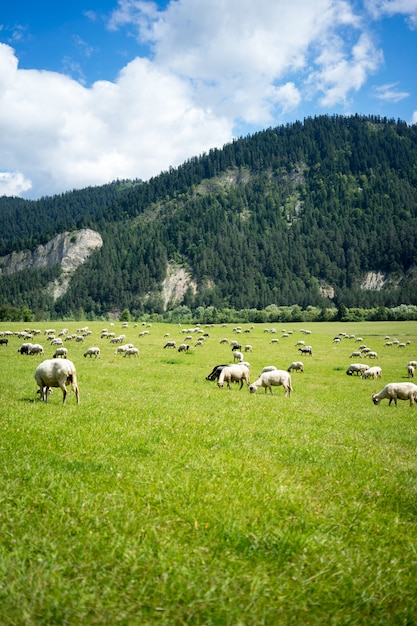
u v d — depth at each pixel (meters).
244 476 9.25
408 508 8.30
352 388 32.75
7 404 16.42
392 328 125.94
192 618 4.81
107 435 11.97
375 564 6.13
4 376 27.22
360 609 5.21
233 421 15.41
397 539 6.95
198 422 14.62
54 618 4.69
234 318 196.50
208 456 10.62
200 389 25.66
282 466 10.42
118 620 4.70
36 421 13.38
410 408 24.14
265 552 6.19
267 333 105.19
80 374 30.45
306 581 5.57
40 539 6.08
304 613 5.02
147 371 35.31
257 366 47.84
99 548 5.94
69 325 111.75
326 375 42.28
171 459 10.12
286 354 63.94
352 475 10.02
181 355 55.72
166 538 6.29
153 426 13.50
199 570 5.59
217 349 66.88
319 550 6.36
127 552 5.81
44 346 62.16
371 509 8.09
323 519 7.35
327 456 11.50
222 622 4.78
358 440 13.99
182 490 8.04
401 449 13.29
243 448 11.69
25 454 9.83
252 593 5.19
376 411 21.73
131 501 7.45
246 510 7.39
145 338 83.12
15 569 5.36
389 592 5.48
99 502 7.31
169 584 5.30
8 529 6.34
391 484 9.43
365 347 73.00
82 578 5.32
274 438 13.09
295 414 18.31
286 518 7.23
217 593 5.19
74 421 13.63
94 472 8.88
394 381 38.94
